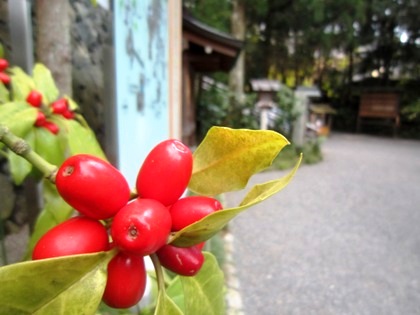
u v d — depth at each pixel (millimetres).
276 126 10383
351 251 4184
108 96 1898
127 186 500
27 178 1539
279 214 5457
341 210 5719
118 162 1920
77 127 1135
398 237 4629
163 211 459
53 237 462
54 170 495
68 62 1490
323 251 4168
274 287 3369
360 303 3158
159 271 518
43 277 432
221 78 16672
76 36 2803
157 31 2586
